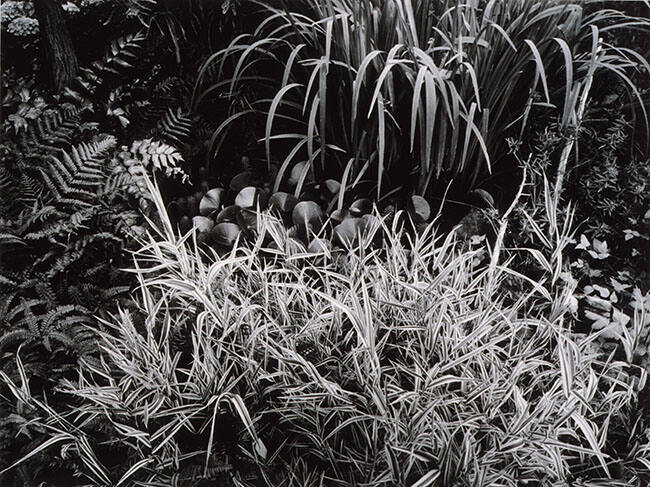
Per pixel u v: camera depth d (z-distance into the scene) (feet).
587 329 5.54
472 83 5.56
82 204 5.41
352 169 5.82
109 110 5.99
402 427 4.33
